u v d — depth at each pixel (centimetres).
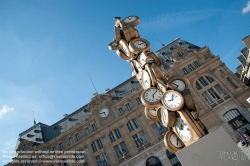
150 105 657
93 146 3719
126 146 3438
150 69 695
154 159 3134
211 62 3538
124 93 4162
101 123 3834
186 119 562
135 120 3666
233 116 3017
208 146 478
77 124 4075
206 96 3325
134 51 768
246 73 3753
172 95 596
